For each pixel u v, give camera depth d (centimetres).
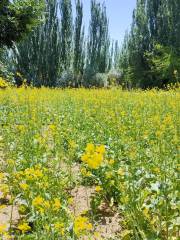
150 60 3900
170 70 3650
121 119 823
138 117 802
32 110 822
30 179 370
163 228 349
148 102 1143
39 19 2422
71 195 457
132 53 4084
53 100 1341
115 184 450
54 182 407
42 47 4191
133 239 332
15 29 2334
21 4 2295
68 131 760
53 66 4222
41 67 4178
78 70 4594
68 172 519
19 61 4081
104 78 4297
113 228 396
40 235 308
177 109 862
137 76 3969
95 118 859
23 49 4097
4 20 2245
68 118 963
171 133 586
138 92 1616
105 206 456
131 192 364
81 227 265
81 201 463
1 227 280
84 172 392
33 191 372
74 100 1297
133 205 344
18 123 824
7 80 2184
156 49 3972
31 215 386
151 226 334
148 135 653
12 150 560
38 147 565
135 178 436
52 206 321
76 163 602
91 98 1158
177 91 1435
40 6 2375
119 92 1370
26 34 2444
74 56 4594
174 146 503
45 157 534
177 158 466
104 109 909
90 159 221
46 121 983
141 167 462
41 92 1404
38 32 4178
